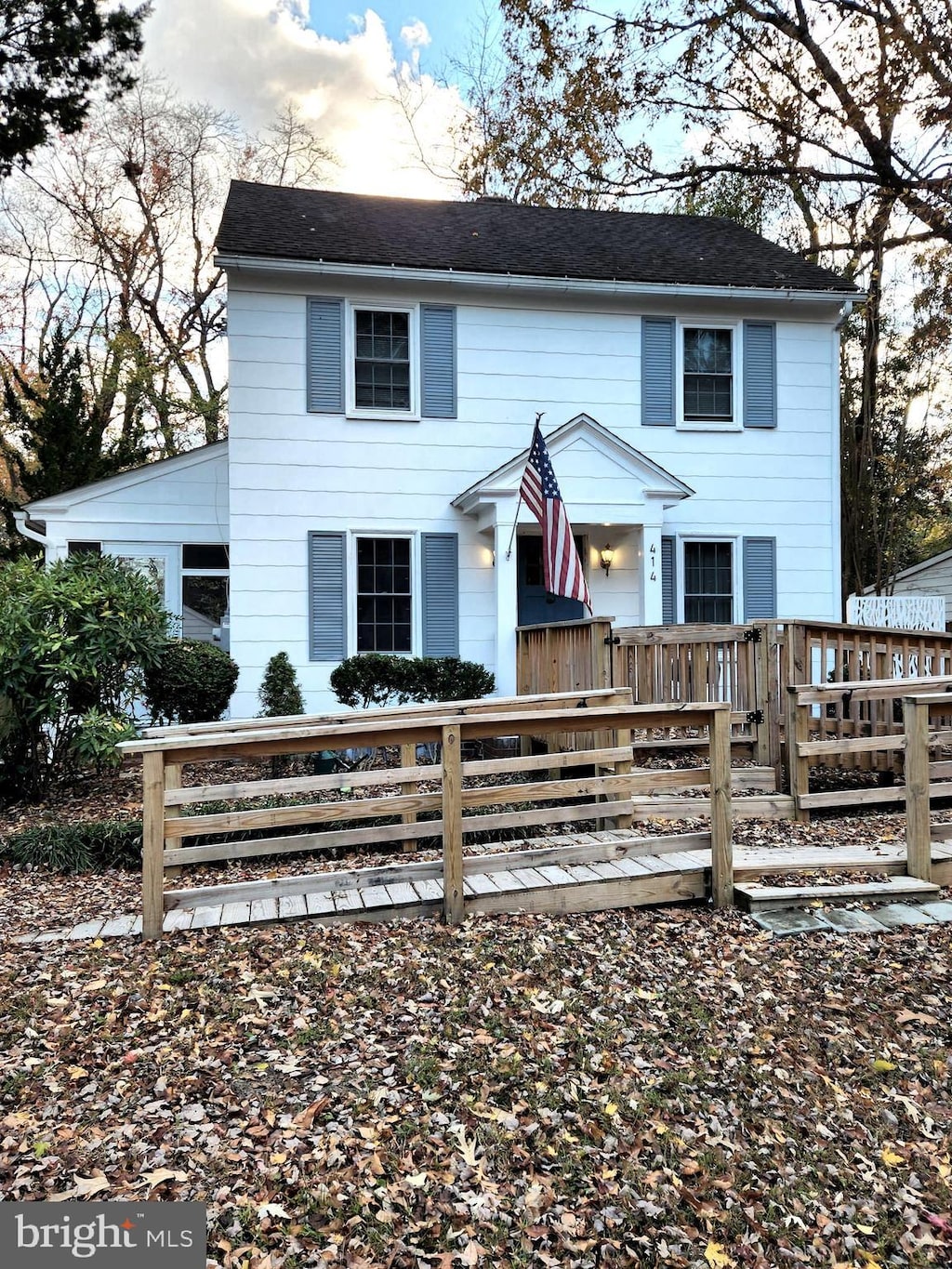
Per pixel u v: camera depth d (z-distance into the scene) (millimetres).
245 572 10234
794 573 11758
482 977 3654
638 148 16688
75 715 7785
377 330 10688
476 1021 3316
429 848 5984
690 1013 3408
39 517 10992
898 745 5707
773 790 6535
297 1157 2520
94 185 22203
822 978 3715
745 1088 2955
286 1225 2252
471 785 7531
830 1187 2504
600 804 4762
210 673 8734
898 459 20094
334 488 10469
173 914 4254
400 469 10680
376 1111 2750
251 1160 2498
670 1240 2268
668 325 11414
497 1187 2432
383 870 4574
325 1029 3232
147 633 7984
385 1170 2477
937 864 4836
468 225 12445
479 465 10891
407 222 12102
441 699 9812
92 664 7395
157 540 11273
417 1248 2201
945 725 6805
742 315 11586
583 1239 2252
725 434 11570
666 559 11375
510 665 9992
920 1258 2242
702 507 11500
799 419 11781
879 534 20156
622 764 5004
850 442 19375
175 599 11336
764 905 4414
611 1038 3215
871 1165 2604
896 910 4422
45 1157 2480
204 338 24219
